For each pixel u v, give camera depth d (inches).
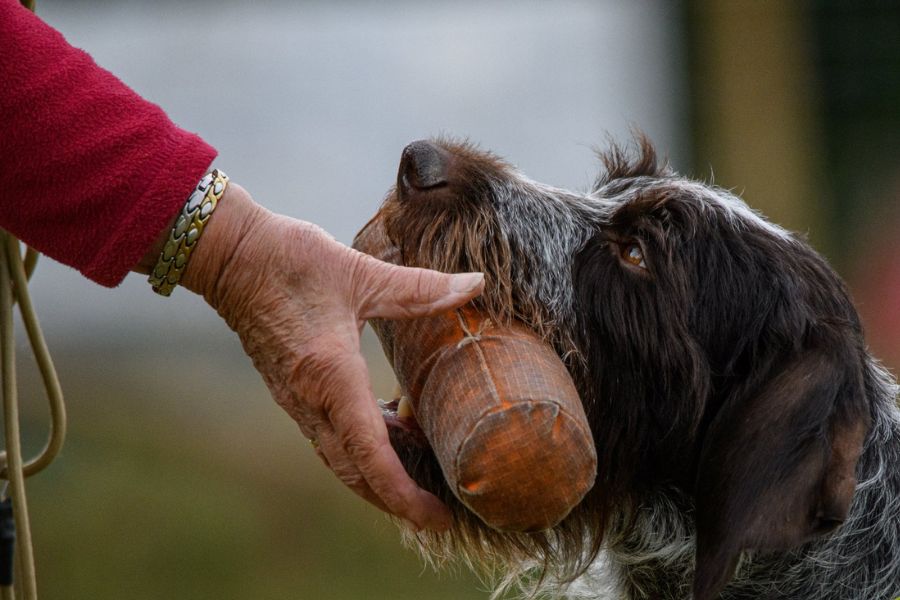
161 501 631.8
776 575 284.0
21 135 217.2
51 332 858.8
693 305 278.5
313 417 224.8
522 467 218.8
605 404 281.6
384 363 674.8
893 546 289.3
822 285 282.7
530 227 277.7
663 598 307.0
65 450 677.9
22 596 233.1
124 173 217.9
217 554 595.8
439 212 266.4
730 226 286.4
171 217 218.4
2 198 221.6
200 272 222.4
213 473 661.9
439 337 233.6
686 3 784.9
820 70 784.3
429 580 583.2
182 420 721.6
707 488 263.4
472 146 295.7
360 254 223.0
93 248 220.2
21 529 231.6
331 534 618.8
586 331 280.7
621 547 301.9
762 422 259.0
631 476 287.0
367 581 581.3
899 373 620.4
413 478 262.7
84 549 597.6
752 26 765.3
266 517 623.2
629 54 832.9
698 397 275.0
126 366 798.5
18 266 243.4
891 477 292.5
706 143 783.7
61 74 219.6
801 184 765.9
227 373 799.7
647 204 289.7
